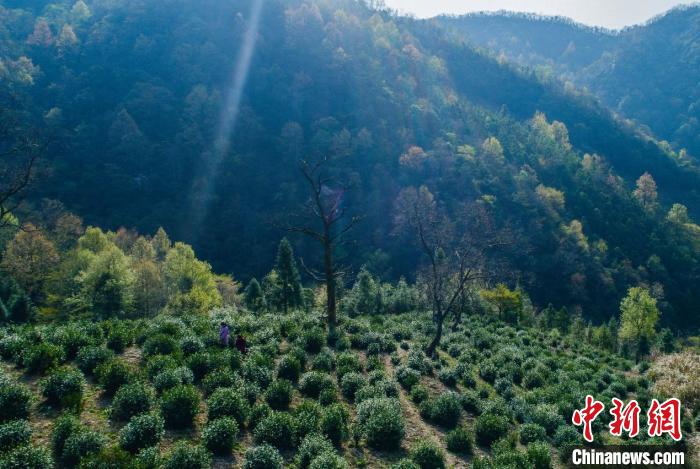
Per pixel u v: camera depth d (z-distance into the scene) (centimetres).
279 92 13562
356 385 1783
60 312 4134
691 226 10488
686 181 14725
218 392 1380
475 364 2766
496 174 10875
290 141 11531
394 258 8775
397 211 9362
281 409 1502
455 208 9312
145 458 1010
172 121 11712
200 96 12231
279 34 16100
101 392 1401
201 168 10456
